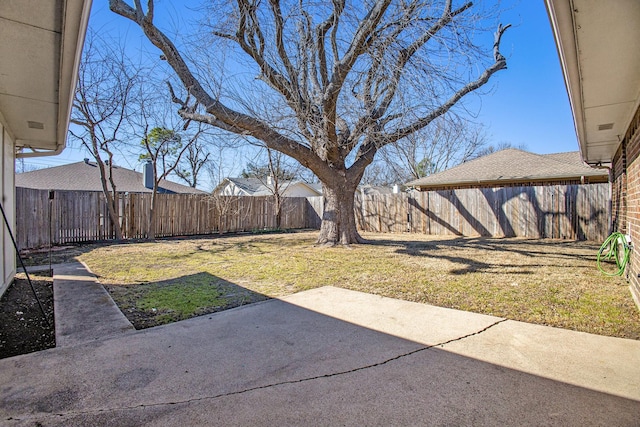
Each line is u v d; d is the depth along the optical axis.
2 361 2.49
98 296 4.24
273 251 8.39
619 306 3.62
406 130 7.19
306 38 7.02
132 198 11.71
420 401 1.94
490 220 11.61
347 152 8.97
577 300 3.86
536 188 10.71
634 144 4.18
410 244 9.31
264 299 4.15
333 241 9.07
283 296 4.27
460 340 2.82
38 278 5.48
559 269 5.63
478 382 2.14
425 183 16.33
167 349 2.69
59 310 3.68
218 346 2.75
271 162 15.23
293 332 3.04
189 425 1.76
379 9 6.15
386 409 1.87
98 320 3.37
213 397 2.01
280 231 15.05
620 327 3.05
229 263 6.70
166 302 4.05
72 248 9.15
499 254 7.38
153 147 14.52
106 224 11.10
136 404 1.94
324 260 6.87
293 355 2.57
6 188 4.84
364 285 4.78
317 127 7.42
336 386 2.12
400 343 2.77
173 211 12.70
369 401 1.95
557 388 2.06
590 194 9.78
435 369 2.32
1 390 2.09
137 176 17.78
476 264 6.19
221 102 6.92
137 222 11.80
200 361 2.48
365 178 28.02
